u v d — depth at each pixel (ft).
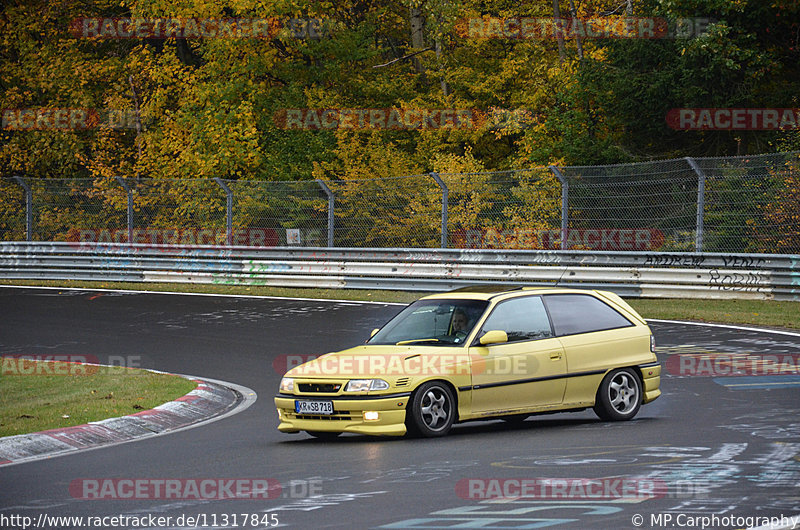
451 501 62.49
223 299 225.35
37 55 369.91
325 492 66.23
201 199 269.23
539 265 220.43
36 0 387.75
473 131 328.29
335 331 170.71
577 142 287.69
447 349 90.07
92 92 369.50
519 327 93.71
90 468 77.82
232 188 262.47
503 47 356.38
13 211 289.12
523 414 92.12
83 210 288.30
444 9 327.06
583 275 209.36
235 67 336.90
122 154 354.33
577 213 239.09
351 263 237.25
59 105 367.04
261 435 92.94
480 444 83.82
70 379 124.26
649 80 273.95
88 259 270.05
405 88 360.89
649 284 203.31
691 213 206.59
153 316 196.54
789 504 59.67
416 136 348.38
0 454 84.23
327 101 344.28
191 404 108.47
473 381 89.56
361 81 362.53
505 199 237.45
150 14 343.67
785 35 281.74
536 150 298.15
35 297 233.96
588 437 85.56
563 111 306.76
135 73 352.08
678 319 179.11
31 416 99.19
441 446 83.25
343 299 220.84
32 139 357.00
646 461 73.56
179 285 259.60
